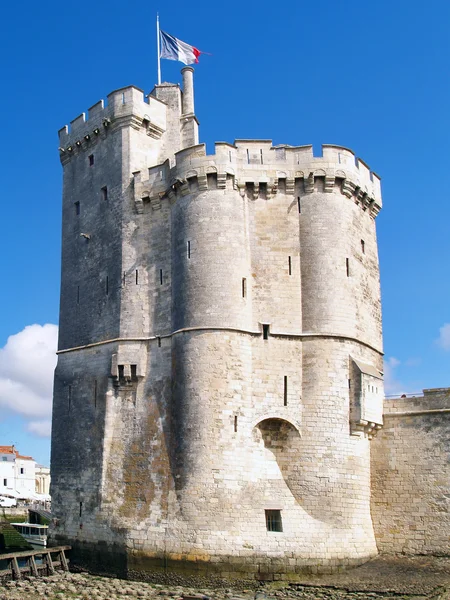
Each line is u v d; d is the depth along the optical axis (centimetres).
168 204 4675
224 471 3966
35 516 7775
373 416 4303
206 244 4294
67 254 5325
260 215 4475
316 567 3925
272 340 4288
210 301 4200
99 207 5103
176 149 5200
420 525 4191
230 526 3894
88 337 4925
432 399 4328
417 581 3716
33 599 3569
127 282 4700
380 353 4772
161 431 4306
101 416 4628
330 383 4216
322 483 4075
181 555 3916
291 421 4178
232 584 3819
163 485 4184
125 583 3981
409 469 4288
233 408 4075
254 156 4506
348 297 4412
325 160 4494
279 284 4378
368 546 4166
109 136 5131
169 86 5297
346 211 4550
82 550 4494
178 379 4191
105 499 4416
